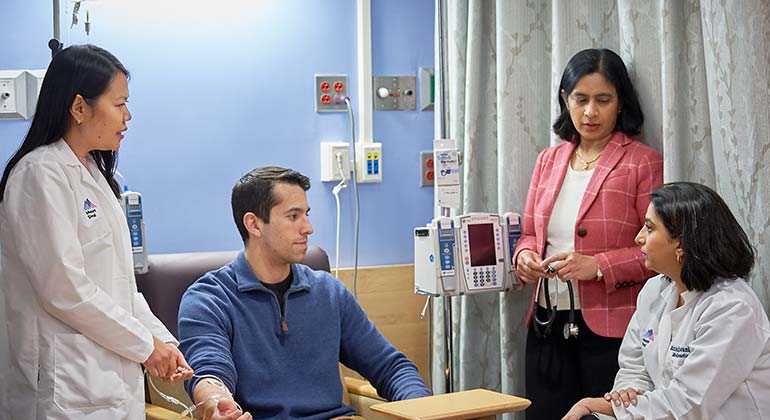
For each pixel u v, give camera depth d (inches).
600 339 117.3
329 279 111.8
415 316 155.5
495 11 141.4
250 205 105.2
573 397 122.2
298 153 149.4
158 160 142.5
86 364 84.4
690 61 112.4
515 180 134.8
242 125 146.3
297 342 105.7
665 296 99.4
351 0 150.9
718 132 106.7
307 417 103.1
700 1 109.0
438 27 143.6
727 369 88.4
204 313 102.2
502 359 137.0
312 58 149.3
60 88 86.0
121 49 139.9
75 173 86.5
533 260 120.9
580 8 126.9
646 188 115.6
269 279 107.0
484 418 86.9
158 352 87.6
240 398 101.9
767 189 102.0
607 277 113.8
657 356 97.7
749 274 96.4
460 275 129.3
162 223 143.0
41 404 83.9
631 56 119.8
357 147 151.6
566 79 120.1
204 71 144.0
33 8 135.1
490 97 142.9
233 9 145.1
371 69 152.4
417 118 156.1
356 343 111.0
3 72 132.0
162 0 141.4
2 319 90.6
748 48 103.3
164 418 102.7
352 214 152.7
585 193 118.6
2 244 86.2
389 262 155.6
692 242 91.6
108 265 88.4
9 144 134.6
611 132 120.4
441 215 136.1
